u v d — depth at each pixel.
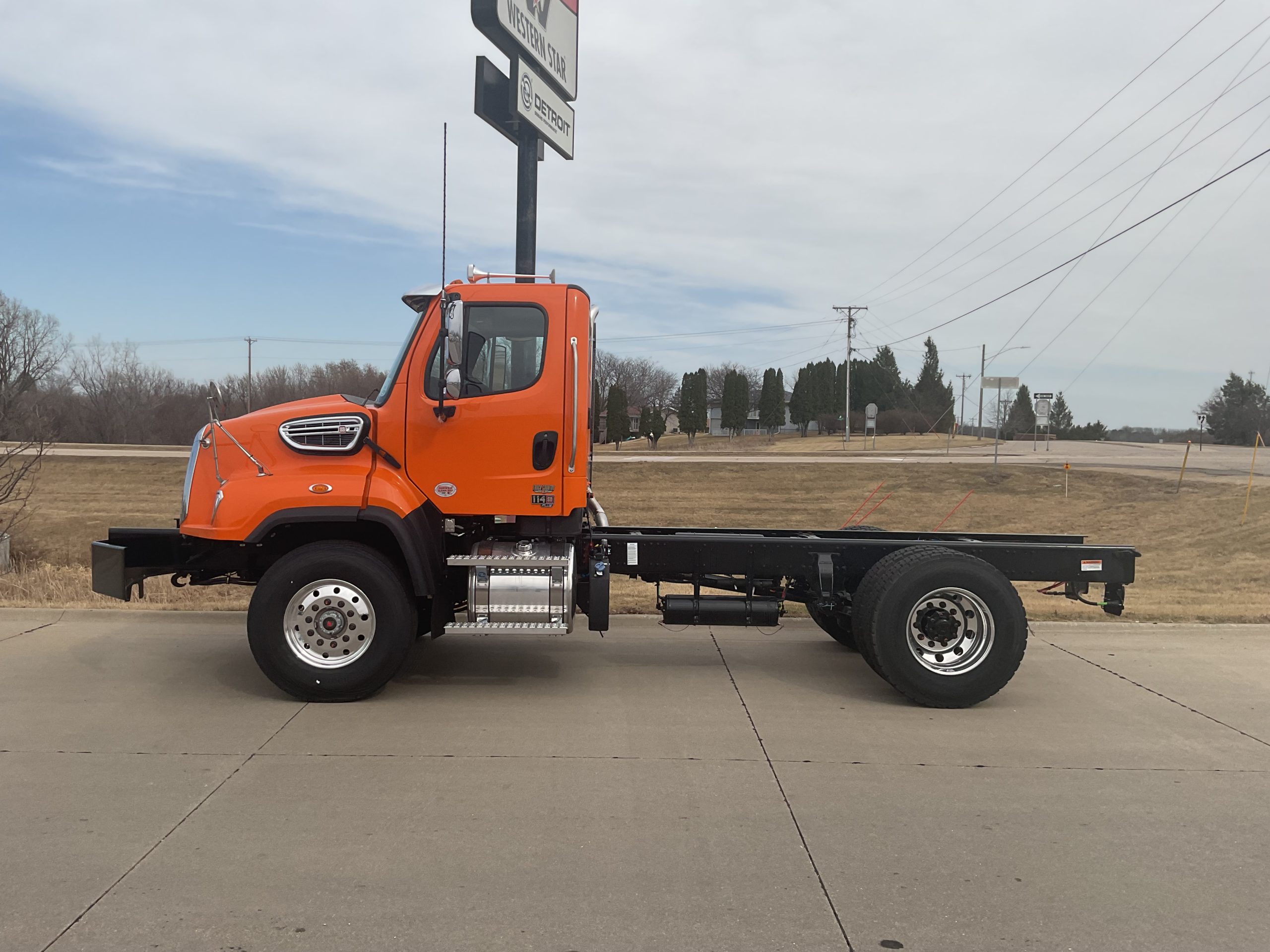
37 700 5.73
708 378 108.69
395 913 3.19
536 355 5.97
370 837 3.80
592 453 7.28
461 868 3.54
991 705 5.92
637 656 7.14
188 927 3.07
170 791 4.27
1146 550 17.92
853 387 80.50
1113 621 8.28
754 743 5.11
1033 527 22.61
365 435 5.90
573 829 3.92
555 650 7.32
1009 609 5.76
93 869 3.48
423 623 6.44
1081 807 4.25
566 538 6.20
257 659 5.68
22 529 17.08
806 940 3.06
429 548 5.88
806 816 4.10
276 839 3.77
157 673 6.38
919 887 3.45
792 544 6.38
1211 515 21.62
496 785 4.41
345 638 5.73
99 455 39.56
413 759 4.76
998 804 4.27
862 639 5.93
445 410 5.86
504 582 5.88
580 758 4.81
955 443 56.47
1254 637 7.90
